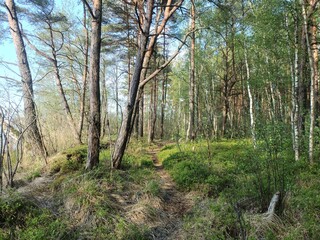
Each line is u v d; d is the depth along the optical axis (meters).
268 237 4.12
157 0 10.16
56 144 10.20
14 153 8.55
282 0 7.80
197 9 13.26
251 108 9.66
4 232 4.21
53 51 12.26
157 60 23.17
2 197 4.90
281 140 5.70
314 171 6.53
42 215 4.75
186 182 7.12
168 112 36.34
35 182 6.62
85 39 14.73
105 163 7.66
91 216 5.07
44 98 14.31
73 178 6.30
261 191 5.08
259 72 10.55
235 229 4.44
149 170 8.17
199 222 4.81
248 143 7.56
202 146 12.37
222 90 20.67
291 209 4.71
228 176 7.23
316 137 7.57
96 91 7.29
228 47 17.12
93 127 7.19
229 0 12.73
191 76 16.59
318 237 3.97
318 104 9.45
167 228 5.12
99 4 7.34
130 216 5.25
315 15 7.89
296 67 8.14
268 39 9.02
